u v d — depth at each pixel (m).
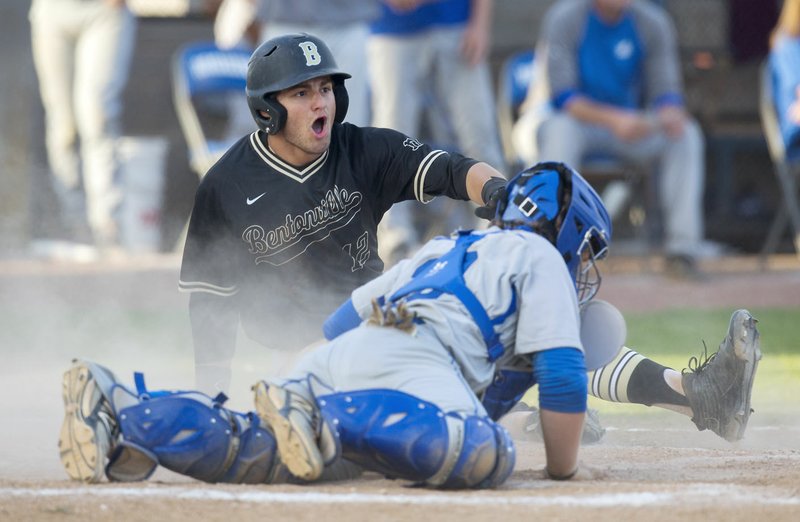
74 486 13.20
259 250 17.67
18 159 49.50
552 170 14.50
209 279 17.75
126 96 50.31
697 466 15.69
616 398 17.66
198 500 12.52
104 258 45.50
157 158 47.41
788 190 42.16
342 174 17.58
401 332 13.54
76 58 45.62
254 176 17.52
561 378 13.43
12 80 50.03
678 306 37.44
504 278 13.66
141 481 13.53
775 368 27.25
